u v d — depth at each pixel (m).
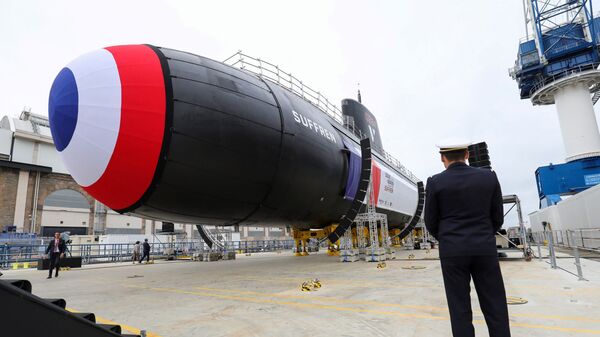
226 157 10.41
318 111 18.52
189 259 28.45
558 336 4.52
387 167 29.23
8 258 24.77
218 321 5.94
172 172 9.59
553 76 40.03
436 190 3.15
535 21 41.50
